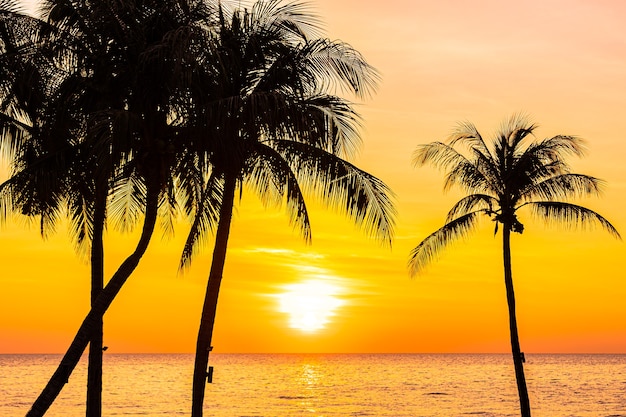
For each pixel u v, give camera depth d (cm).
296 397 7769
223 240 1869
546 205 2738
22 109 1723
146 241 1587
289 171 1752
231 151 1638
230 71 1720
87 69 1622
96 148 1457
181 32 1491
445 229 2809
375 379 11906
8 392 8256
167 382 10856
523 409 2669
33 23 1639
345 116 1709
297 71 1758
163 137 1581
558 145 2759
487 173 2834
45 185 1599
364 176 1722
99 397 1806
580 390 8931
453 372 14988
